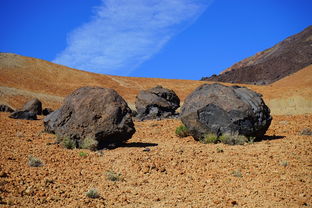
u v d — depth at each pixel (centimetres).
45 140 1508
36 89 6681
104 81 8488
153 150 1308
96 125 1339
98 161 1126
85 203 732
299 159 1112
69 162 1092
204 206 738
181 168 1041
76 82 8012
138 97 2914
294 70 17462
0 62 8038
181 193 825
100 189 841
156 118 2770
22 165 1017
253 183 894
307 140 1430
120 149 1348
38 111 3309
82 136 1344
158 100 2858
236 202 754
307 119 2262
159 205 745
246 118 1432
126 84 8512
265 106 1527
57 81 7781
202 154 1222
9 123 2147
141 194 813
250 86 7694
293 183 873
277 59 19350
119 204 745
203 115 1476
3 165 991
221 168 1041
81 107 1378
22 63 8462
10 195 741
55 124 1414
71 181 885
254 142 1443
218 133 1457
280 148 1278
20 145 1358
